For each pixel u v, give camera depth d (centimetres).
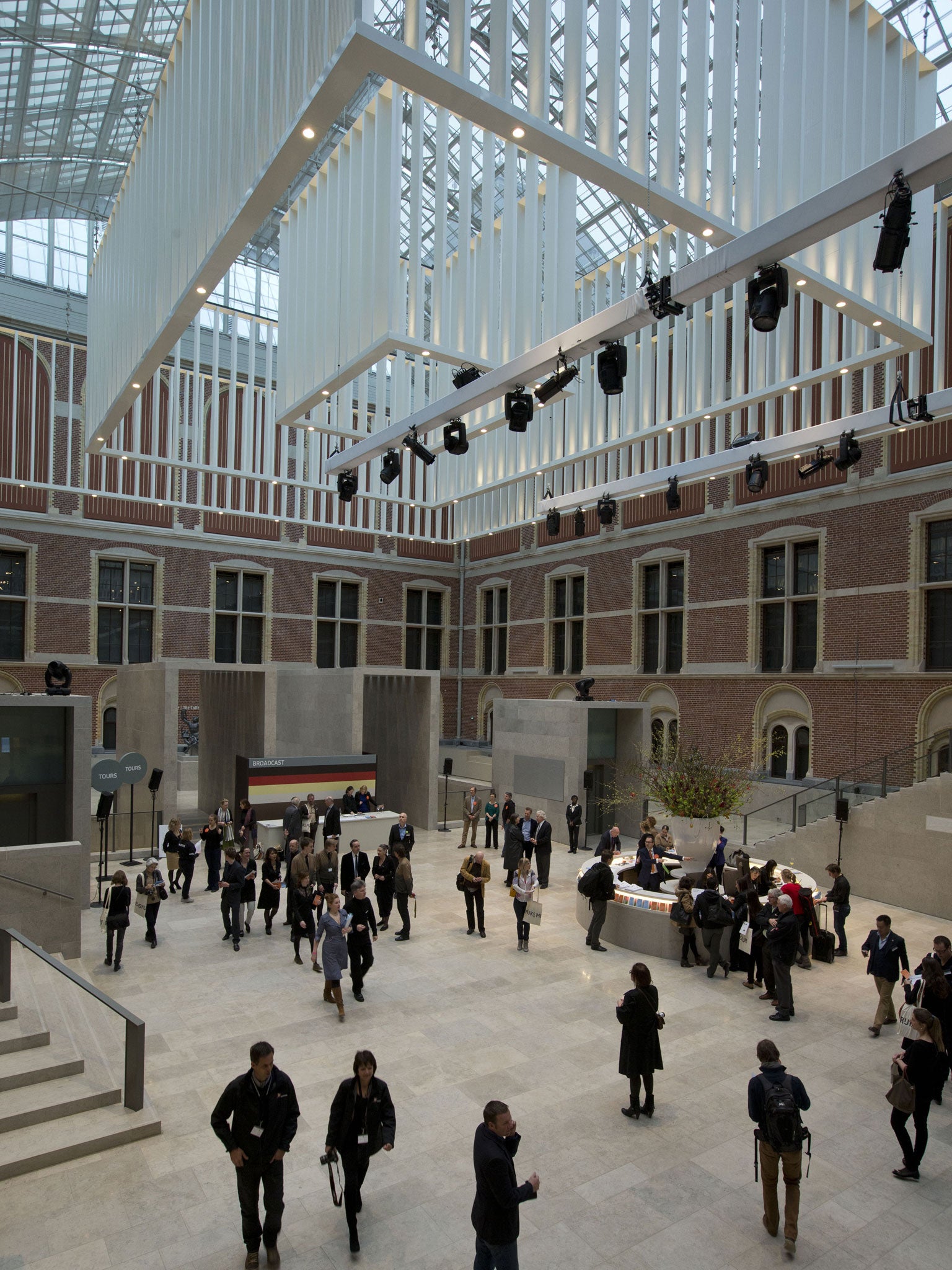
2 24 1916
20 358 2534
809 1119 728
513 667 3145
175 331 1248
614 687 2691
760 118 956
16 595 2559
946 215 1459
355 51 696
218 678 2288
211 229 1051
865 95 1037
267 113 890
